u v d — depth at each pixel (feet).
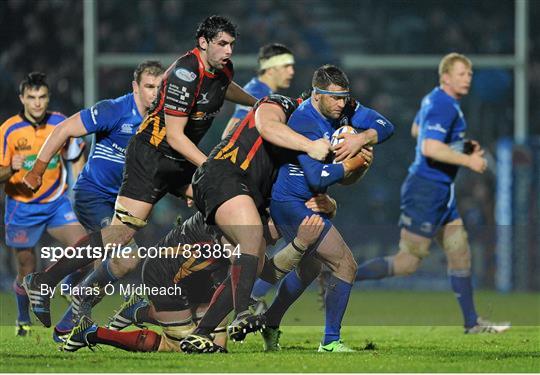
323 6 168.86
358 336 102.53
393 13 168.04
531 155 160.04
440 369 71.51
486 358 78.48
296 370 70.23
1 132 101.40
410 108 169.48
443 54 166.81
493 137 169.99
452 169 112.06
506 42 166.91
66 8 184.24
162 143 87.04
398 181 166.61
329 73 79.41
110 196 96.22
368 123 82.69
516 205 160.66
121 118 93.56
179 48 166.30
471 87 168.96
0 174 99.66
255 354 79.46
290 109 81.46
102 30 164.45
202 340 78.74
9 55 183.62
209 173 78.38
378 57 160.15
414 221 112.68
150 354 79.66
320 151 77.82
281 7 168.86
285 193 81.87
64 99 179.83
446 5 167.32
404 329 111.55
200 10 167.53
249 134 79.87
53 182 102.12
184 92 83.30
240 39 167.32
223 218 77.36
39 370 70.08
